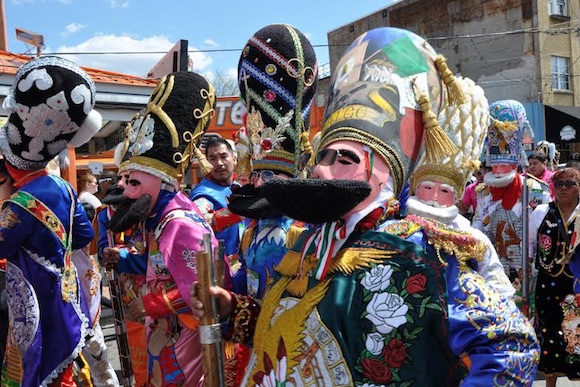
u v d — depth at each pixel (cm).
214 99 273
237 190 208
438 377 124
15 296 269
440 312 122
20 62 716
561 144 1992
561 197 364
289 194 122
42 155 272
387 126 131
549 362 369
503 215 431
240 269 214
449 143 134
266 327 141
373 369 123
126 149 264
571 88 2180
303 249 142
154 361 249
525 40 2150
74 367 331
